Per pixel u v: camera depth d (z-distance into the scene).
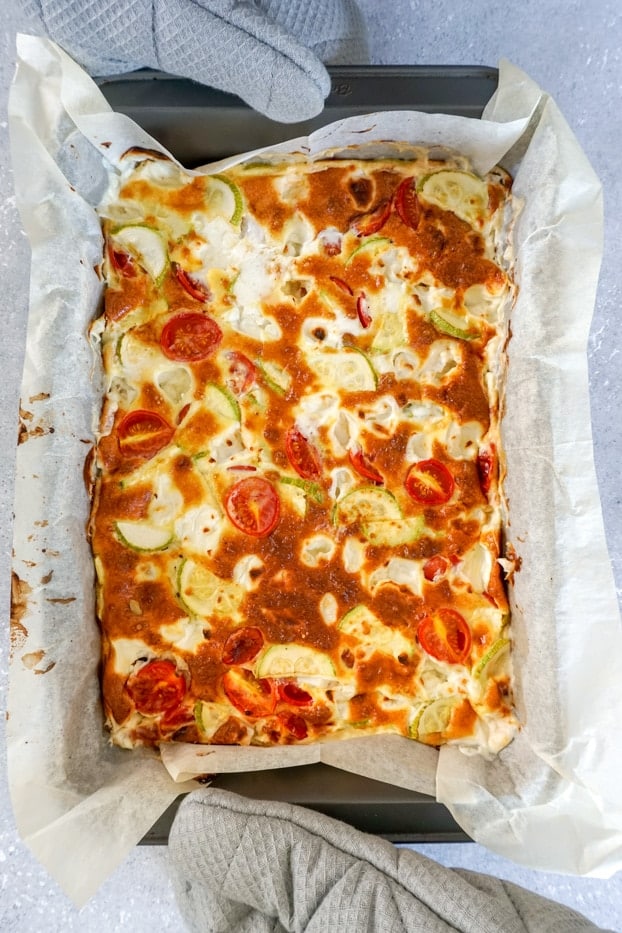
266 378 0.51
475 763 0.49
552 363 0.47
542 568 0.47
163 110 0.47
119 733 0.49
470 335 0.51
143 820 0.46
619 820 0.45
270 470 0.51
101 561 0.50
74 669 0.47
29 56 0.44
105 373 0.50
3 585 0.55
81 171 0.48
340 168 0.51
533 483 0.47
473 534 0.51
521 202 0.49
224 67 0.44
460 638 0.51
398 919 0.42
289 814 0.46
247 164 0.50
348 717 0.51
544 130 0.47
